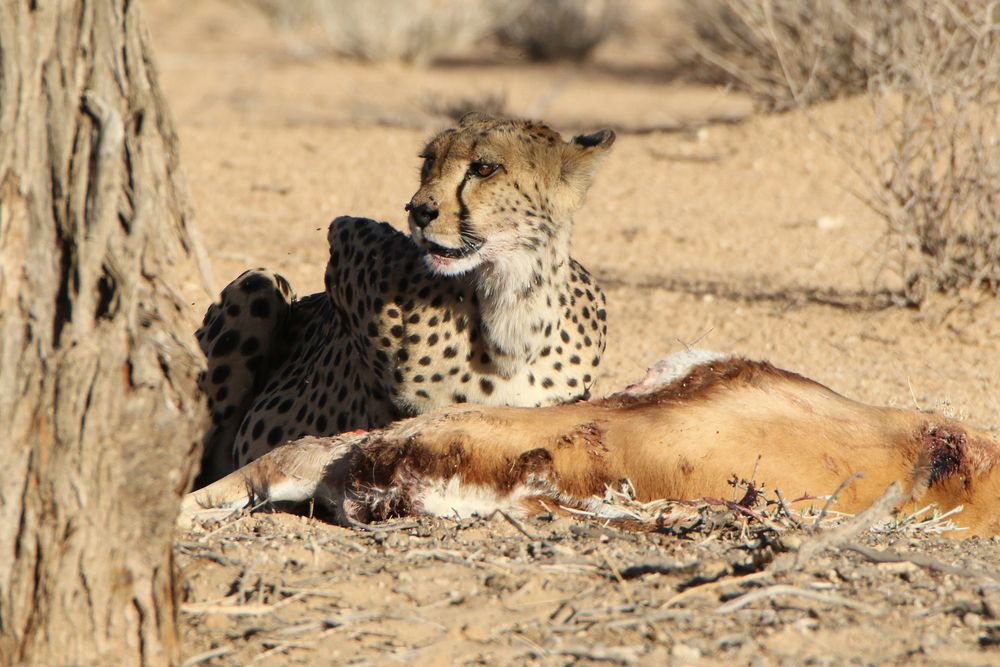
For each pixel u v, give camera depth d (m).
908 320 14.46
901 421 7.99
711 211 20.16
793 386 8.12
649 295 15.69
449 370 8.84
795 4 22.95
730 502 7.21
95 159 5.11
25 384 5.01
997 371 12.68
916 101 15.65
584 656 5.68
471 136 8.95
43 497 5.02
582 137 9.55
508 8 39.59
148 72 5.51
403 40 37.78
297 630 5.88
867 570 6.62
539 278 8.90
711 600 6.24
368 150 24.14
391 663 5.62
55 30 5.18
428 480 7.54
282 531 7.42
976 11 16.08
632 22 45.44
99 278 5.14
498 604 6.23
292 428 9.95
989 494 7.81
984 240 14.73
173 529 5.40
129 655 5.19
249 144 24.27
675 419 7.69
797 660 5.66
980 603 6.23
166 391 5.20
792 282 16.39
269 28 44.44
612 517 7.51
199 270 5.76
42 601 5.04
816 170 21.52
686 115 27.66
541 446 7.58
